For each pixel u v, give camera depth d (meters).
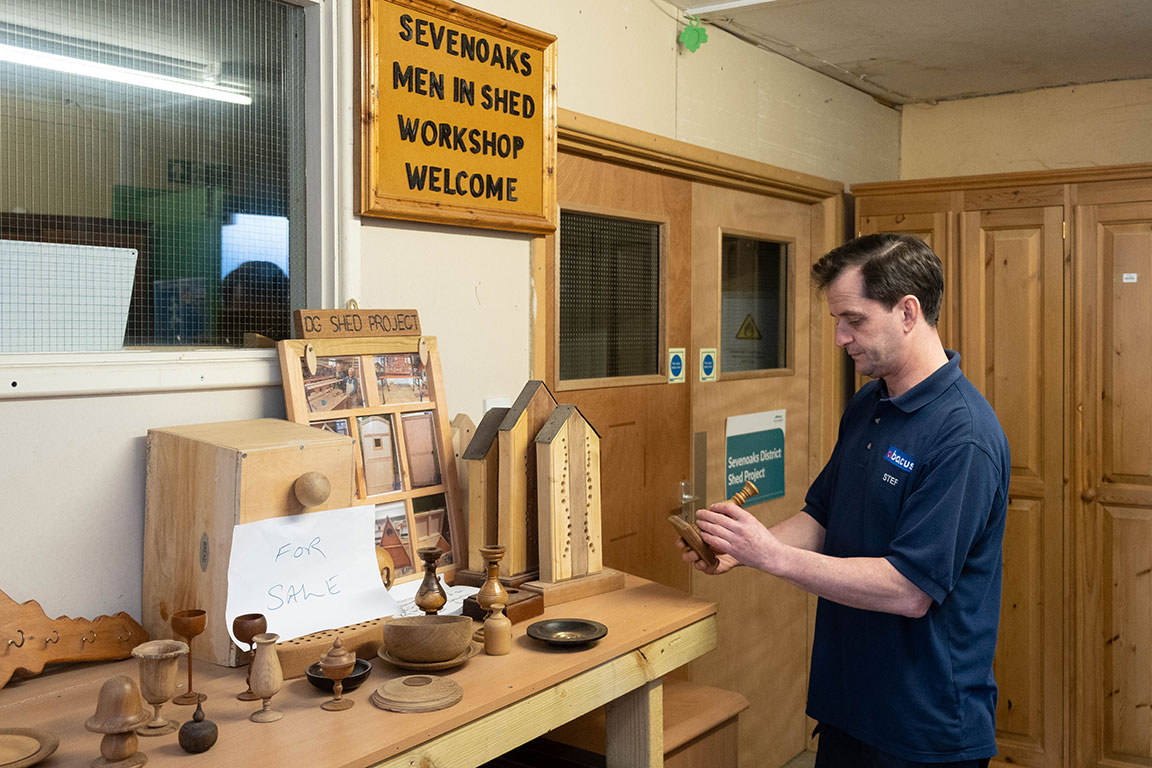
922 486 1.70
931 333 1.82
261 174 1.78
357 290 1.86
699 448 3.13
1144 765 3.25
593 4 2.51
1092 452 3.28
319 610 1.47
